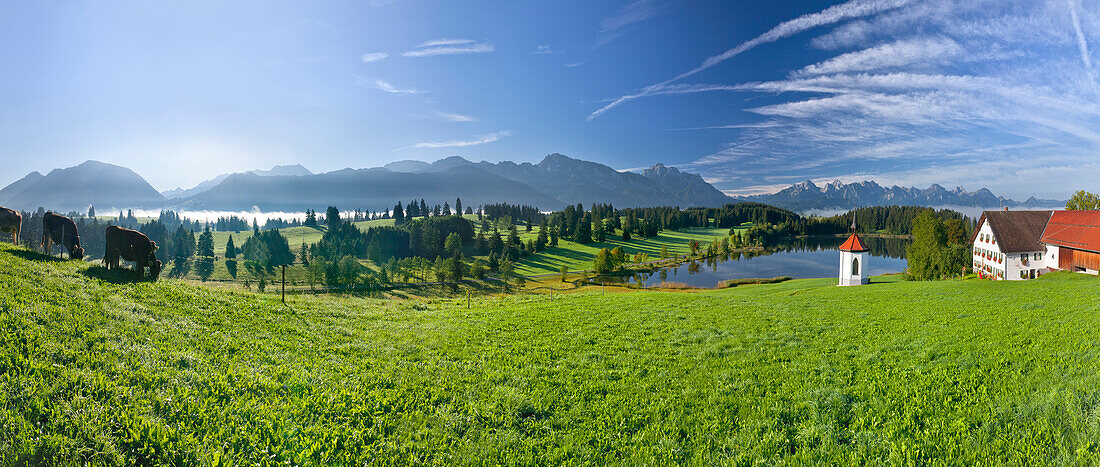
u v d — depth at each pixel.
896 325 22.61
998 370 13.34
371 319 24.62
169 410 9.29
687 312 29.66
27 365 9.95
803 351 17.88
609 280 159.75
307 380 12.39
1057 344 15.73
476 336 21.23
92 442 7.86
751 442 9.85
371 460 8.62
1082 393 10.54
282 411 10.02
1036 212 69.38
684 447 9.85
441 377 14.12
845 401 11.69
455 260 167.25
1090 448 8.21
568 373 15.30
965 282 44.97
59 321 13.55
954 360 14.90
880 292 40.78
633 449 9.70
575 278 174.25
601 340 20.59
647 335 21.94
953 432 9.53
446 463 8.91
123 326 14.55
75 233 26.92
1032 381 12.04
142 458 7.81
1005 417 9.98
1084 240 58.22
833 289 50.34
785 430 10.40
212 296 22.47
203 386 10.88
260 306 22.62
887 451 9.02
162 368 11.54
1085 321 19.47
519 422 11.03
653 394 13.05
